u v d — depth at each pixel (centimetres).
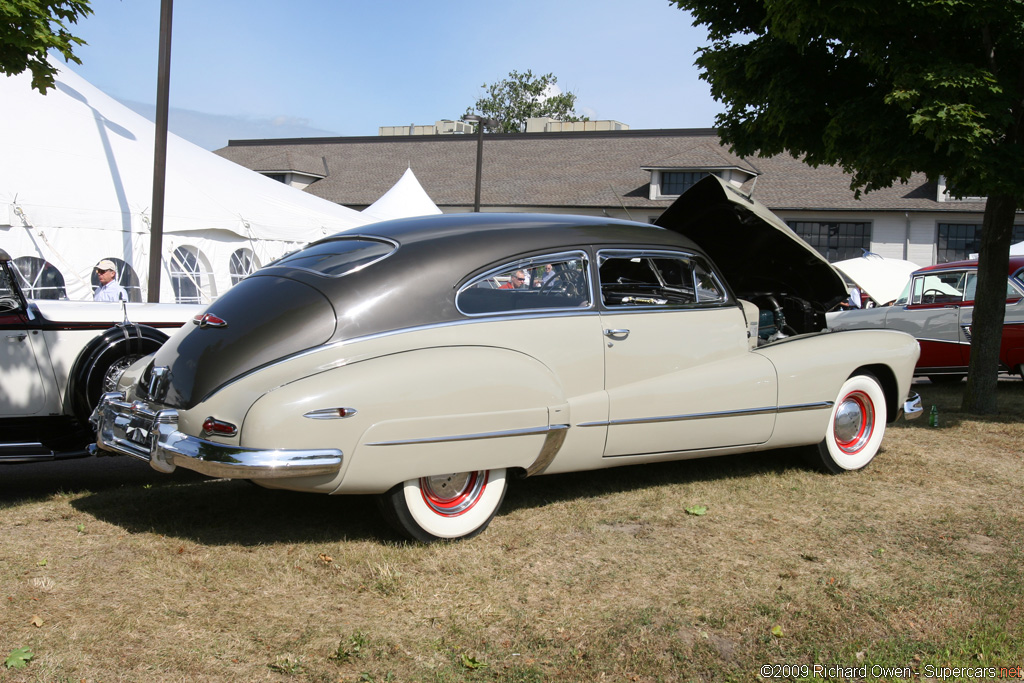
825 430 538
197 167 1429
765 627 321
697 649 302
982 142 643
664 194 2755
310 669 281
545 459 428
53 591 337
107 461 629
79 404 519
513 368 409
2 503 480
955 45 706
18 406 526
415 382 380
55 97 1295
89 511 456
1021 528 443
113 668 276
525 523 441
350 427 366
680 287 496
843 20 654
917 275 1087
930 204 2427
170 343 429
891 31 688
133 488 513
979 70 640
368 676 277
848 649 304
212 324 407
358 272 403
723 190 519
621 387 456
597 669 286
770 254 585
